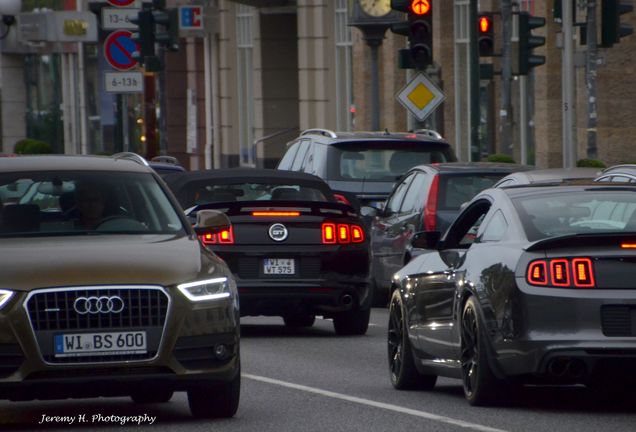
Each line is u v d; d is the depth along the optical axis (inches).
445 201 2107.5
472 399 1259.2
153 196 1321.4
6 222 1273.4
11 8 4675.2
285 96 5393.7
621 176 1702.8
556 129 3759.8
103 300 1145.4
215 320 1173.7
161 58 3796.8
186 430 1173.1
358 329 1957.4
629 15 3629.4
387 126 4382.4
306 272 1891.0
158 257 1187.3
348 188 2436.0
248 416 1243.2
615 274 1177.4
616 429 1146.0
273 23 5364.2
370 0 3139.8
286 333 1993.1
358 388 1432.1
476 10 3026.6
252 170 2046.0
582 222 1245.1
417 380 1412.4
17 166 1323.8
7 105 7071.9
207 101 5915.4
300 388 1422.2
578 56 2997.0
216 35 5782.5
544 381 1202.0
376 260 2316.7
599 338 1168.8
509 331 1195.9
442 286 1332.4
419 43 2925.7
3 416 1264.8
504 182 1854.1
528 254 1197.7
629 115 3663.9
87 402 1353.3
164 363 1153.4
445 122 4192.9
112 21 3430.1
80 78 6584.6
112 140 6422.2
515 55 2925.7
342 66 4776.1
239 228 1882.4
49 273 1147.3
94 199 1299.2
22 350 1130.7
